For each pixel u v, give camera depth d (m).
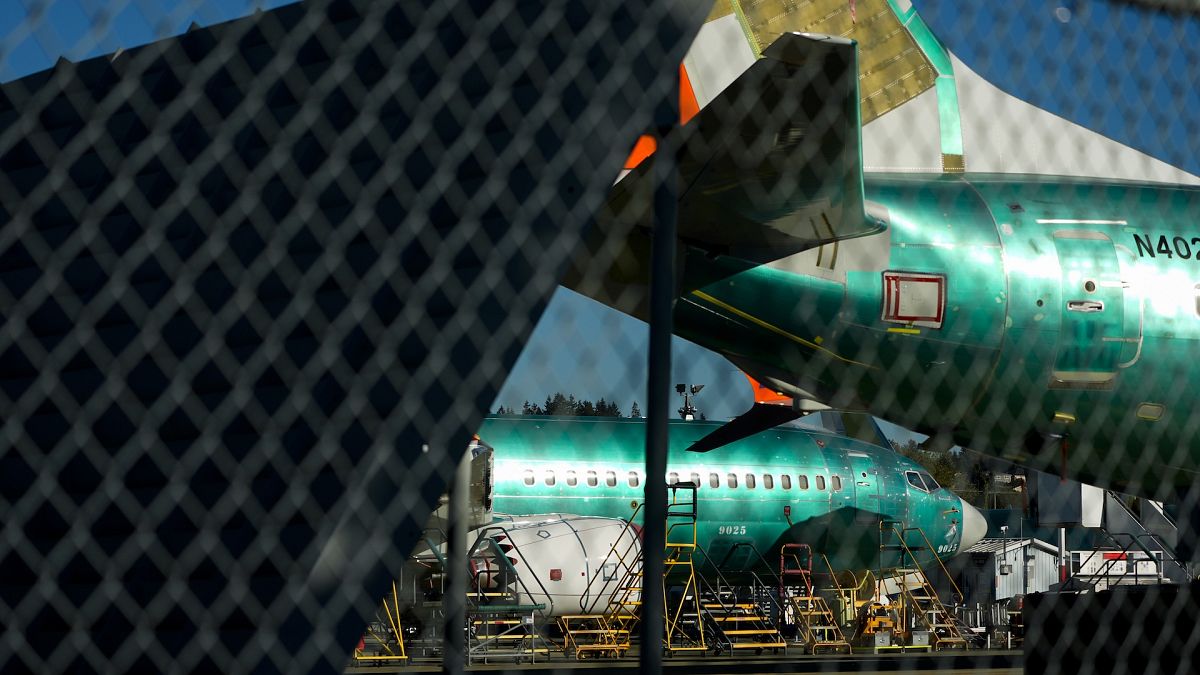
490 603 20.50
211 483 4.35
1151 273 11.71
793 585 26.89
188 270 4.53
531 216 4.37
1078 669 7.43
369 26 4.79
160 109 4.89
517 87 4.54
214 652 4.22
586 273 8.26
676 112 4.32
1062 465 12.02
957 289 11.39
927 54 12.59
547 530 21.89
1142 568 23.70
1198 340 11.67
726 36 12.17
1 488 4.65
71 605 4.35
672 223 4.20
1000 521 32.38
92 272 4.62
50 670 4.28
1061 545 26.81
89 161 4.88
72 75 5.07
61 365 4.56
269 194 4.57
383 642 17.41
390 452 4.24
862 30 12.45
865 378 11.62
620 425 25.86
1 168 5.08
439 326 4.34
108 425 4.46
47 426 4.55
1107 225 11.82
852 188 8.72
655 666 3.91
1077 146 12.66
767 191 8.76
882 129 12.39
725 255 10.42
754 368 11.91
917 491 27.17
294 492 4.27
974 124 12.61
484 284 4.36
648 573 3.97
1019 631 25.80
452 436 4.24
